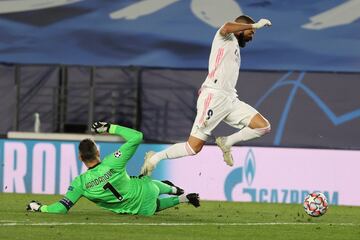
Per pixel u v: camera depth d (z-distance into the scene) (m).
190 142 38.75
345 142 58.47
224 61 38.34
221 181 52.12
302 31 60.66
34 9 63.09
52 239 29.61
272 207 47.69
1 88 62.09
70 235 30.62
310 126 58.81
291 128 58.91
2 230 31.86
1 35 63.16
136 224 34.19
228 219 38.38
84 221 34.84
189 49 61.66
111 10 62.44
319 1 60.56
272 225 35.91
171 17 61.97
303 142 58.72
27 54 63.16
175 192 38.72
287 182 51.69
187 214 40.41
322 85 59.06
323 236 32.38
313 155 51.50
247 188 52.00
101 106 61.97
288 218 39.81
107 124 36.50
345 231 34.28
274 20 60.91
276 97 59.34
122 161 36.44
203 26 61.62
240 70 59.88
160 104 61.12
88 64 62.50
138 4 62.12
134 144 36.34
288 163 51.69
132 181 37.28
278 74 59.50
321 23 60.56
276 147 51.84
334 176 51.34
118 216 37.03
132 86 61.56
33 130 62.09
